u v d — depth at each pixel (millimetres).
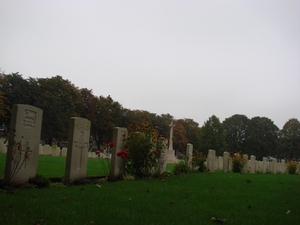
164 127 88062
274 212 8297
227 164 27125
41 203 7789
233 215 7676
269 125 90500
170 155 45812
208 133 83188
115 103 69875
